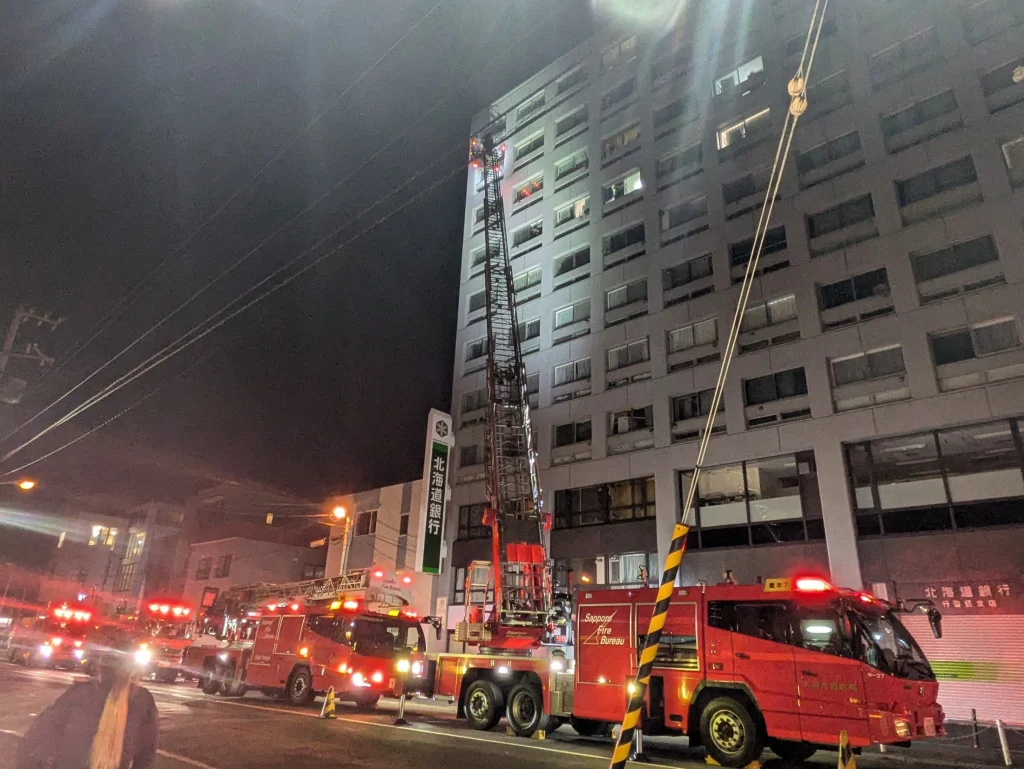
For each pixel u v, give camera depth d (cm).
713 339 2545
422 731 1249
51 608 2950
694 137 2930
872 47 2445
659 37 3278
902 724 884
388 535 3388
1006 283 1927
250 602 2156
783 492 2166
